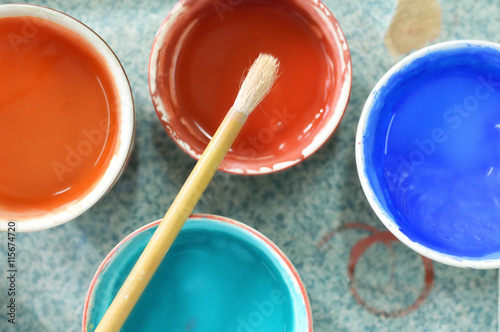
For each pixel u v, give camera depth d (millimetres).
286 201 872
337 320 862
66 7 889
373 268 866
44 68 796
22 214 782
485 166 806
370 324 861
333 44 787
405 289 864
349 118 873
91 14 888
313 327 860
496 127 807
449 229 792
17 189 799
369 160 758
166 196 875
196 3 784
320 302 864
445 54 768
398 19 876
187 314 822
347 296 865
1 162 801
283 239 868
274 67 749
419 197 803
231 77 829
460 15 876
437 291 863
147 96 877
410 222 795
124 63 881
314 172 874
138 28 885
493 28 875
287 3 805
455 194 803
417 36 876
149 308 819
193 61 826
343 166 873
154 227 751
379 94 746
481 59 780
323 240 868
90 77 797
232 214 870
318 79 828
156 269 780
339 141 873
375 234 868
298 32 822
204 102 831
